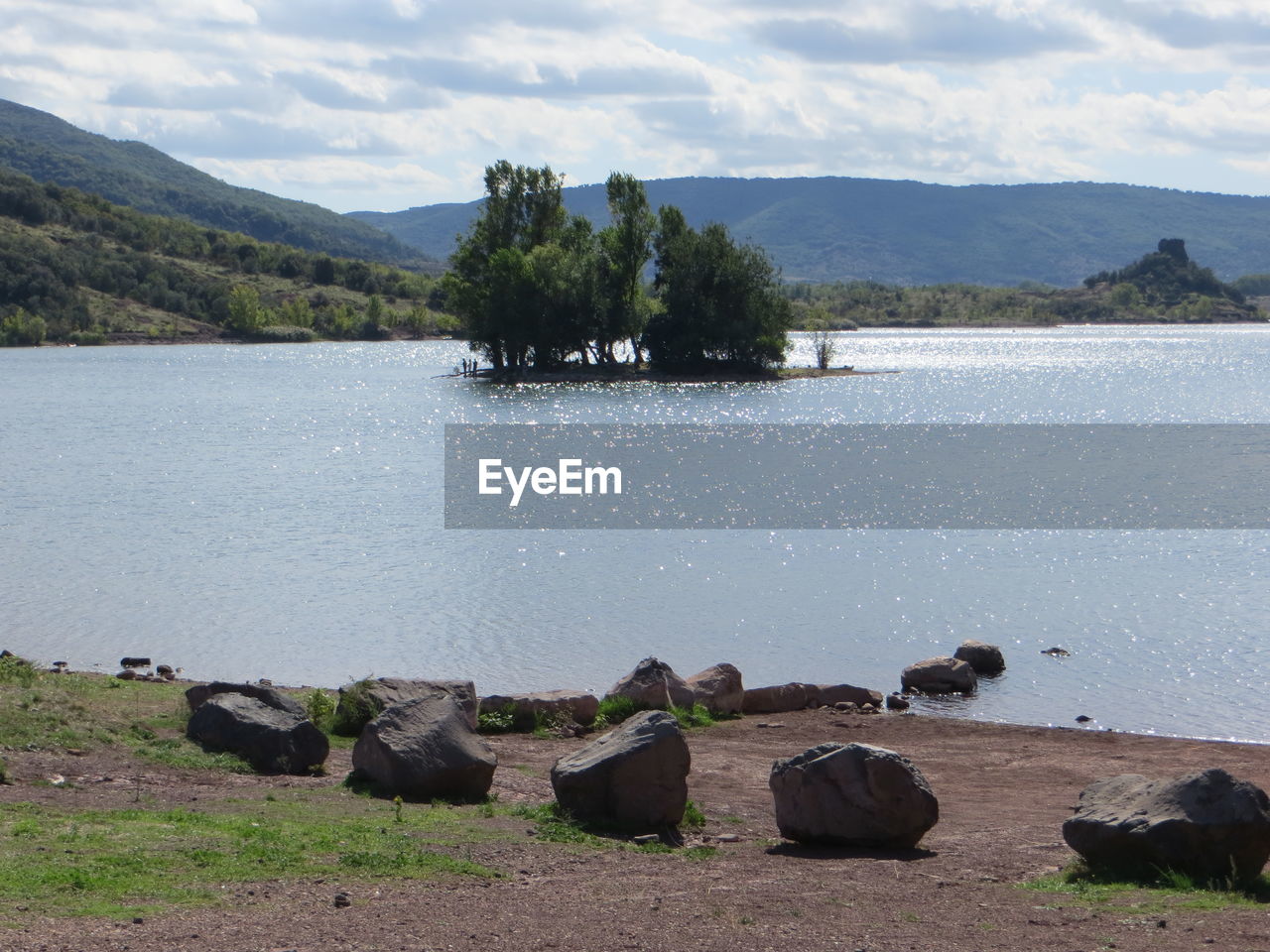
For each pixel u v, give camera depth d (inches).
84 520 1755.7
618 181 4702.3
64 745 594.2
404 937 344.8
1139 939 352.2
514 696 807.1
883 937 357.4
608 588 1309.1
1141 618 1149.7
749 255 4842.5
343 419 3617.1
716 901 400.5
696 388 4704.7
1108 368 6530.5
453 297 4857.3
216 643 1044.5
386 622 1129.4
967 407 4168.3
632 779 522.0
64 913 348.5
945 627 1129.4
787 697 877.8
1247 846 422.0
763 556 1521.9
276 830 464.4
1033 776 683.4
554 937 351.6
